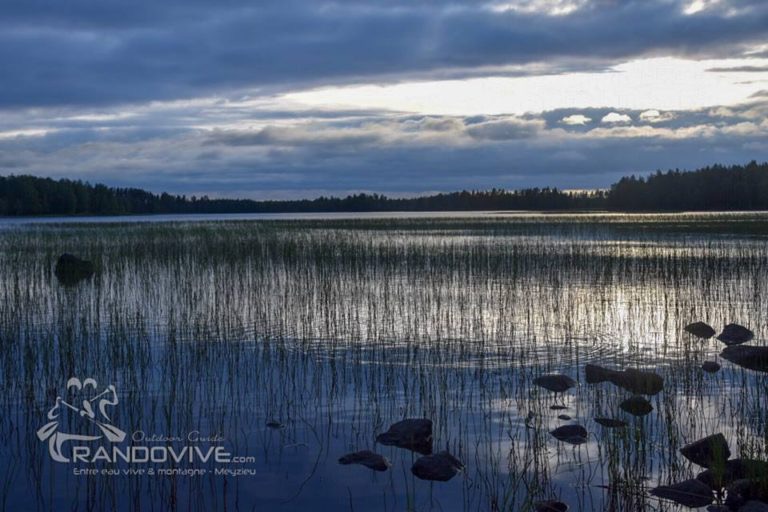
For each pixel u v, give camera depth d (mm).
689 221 48469
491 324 12953
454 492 6039
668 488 5969
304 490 6125
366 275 19484
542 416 7824
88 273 20344
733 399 8359
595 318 13398
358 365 10000
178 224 51406
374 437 7262
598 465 6566
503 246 27516
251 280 18312
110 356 10320
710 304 14891
